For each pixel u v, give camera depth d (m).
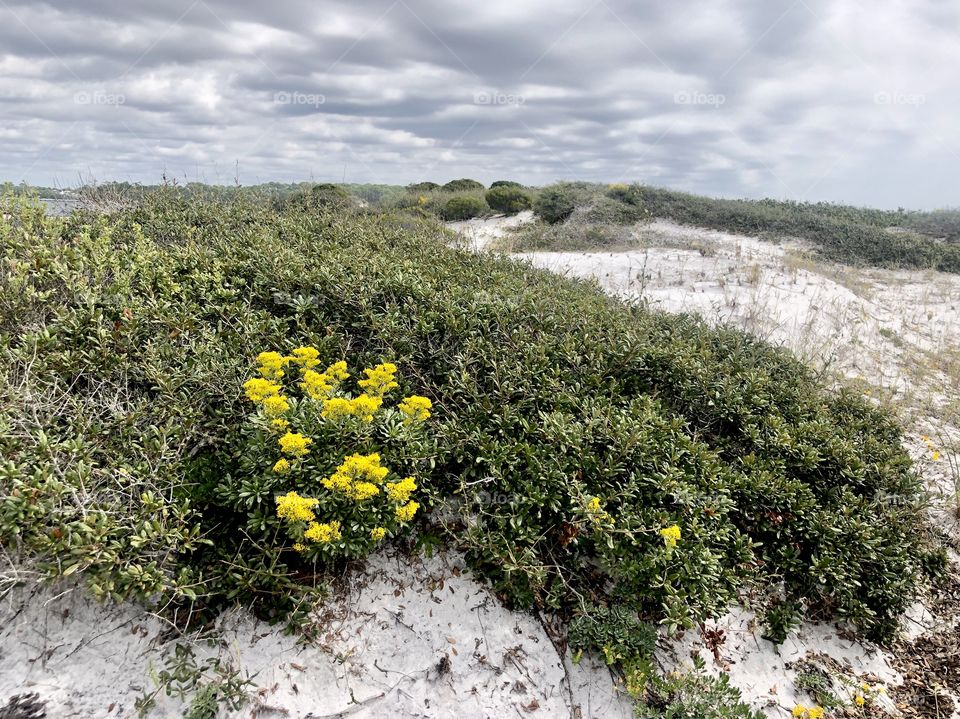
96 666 2.45
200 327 3.89
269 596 2.78
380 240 6.61
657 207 17.38
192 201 6.90
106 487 2.61
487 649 2.86
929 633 3.56
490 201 18.78
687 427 4.25
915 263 12.95
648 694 2.83
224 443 3.13
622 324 5.30
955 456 5.30
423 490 3.14
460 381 3.89
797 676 3.19
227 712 2.45
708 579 3.00
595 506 3.05
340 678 2.64
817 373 5.84
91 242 4.45
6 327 3.45
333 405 2.91
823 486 4.05
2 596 2.46
